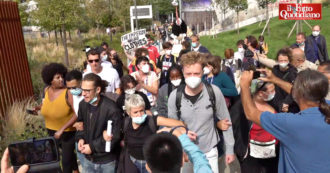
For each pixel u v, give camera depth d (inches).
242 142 141.9
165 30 1358.3
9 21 299.9
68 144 169.8
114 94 181.6
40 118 273.7
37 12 711.1
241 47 362.6
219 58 191.2
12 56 299.1
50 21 682.2
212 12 1462.8
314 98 84.6
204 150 131.5
